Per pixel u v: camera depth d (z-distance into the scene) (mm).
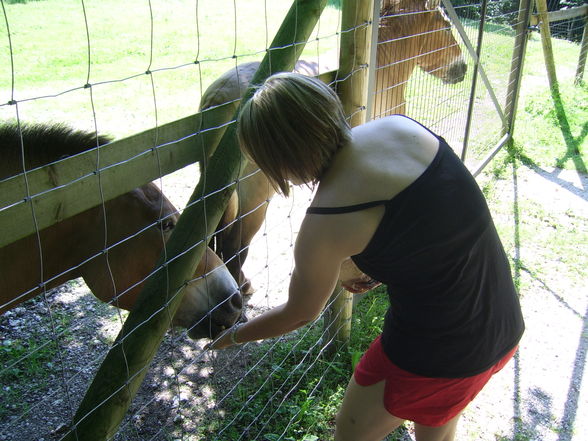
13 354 2871
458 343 1457
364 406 1671
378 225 1275
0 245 1221
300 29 1886
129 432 2447
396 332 1532
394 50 3566
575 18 9953
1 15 11391
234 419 2385
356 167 1275
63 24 10984
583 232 4320
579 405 2730
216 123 1786
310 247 1303
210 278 2256
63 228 1957
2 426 2451
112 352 1554
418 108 4012
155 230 2084
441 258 1321
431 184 1281
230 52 9484
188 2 13586
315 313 1473
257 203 3363
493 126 5559
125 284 2148
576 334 3232
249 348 3012
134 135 1504
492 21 4789
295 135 1193
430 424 1650
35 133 1886
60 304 3367
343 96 2424
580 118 6719
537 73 8648
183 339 3088
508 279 1559
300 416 2510
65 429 2480
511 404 2723
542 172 5402
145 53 9281
